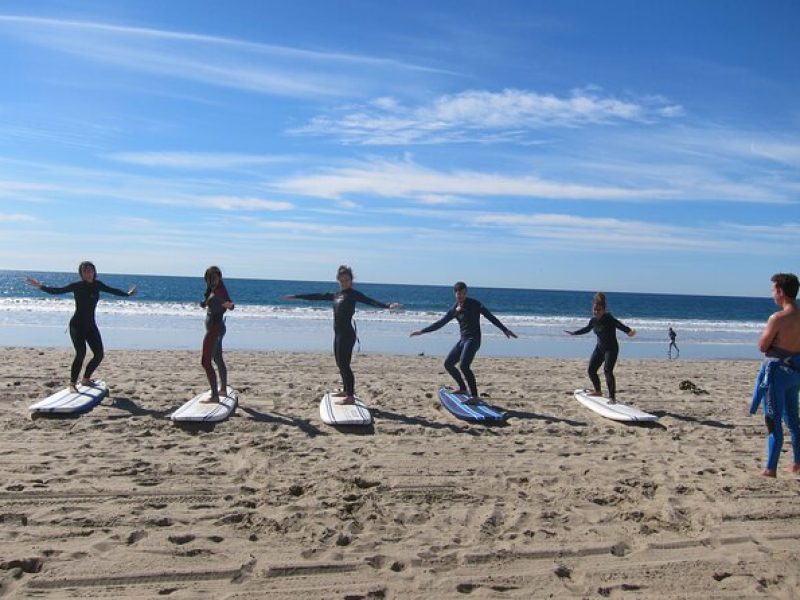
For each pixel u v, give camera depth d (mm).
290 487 5527
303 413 8672
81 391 8859
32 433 7090
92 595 3580
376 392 10469
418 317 34406
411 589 3787
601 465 6598
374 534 4566
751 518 5023
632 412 9102
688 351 24797
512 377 13359
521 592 3795
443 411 9180
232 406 8406
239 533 4504
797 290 5984
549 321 37406
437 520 4902
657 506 5297
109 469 5863
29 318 26078
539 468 6430
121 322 26672
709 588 3875
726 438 8078
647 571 4094
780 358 6051
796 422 6168
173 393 9672
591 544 4484
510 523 4859
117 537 4344
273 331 25781
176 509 4926
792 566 4184
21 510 4789
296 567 3996
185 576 3842
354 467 6230
